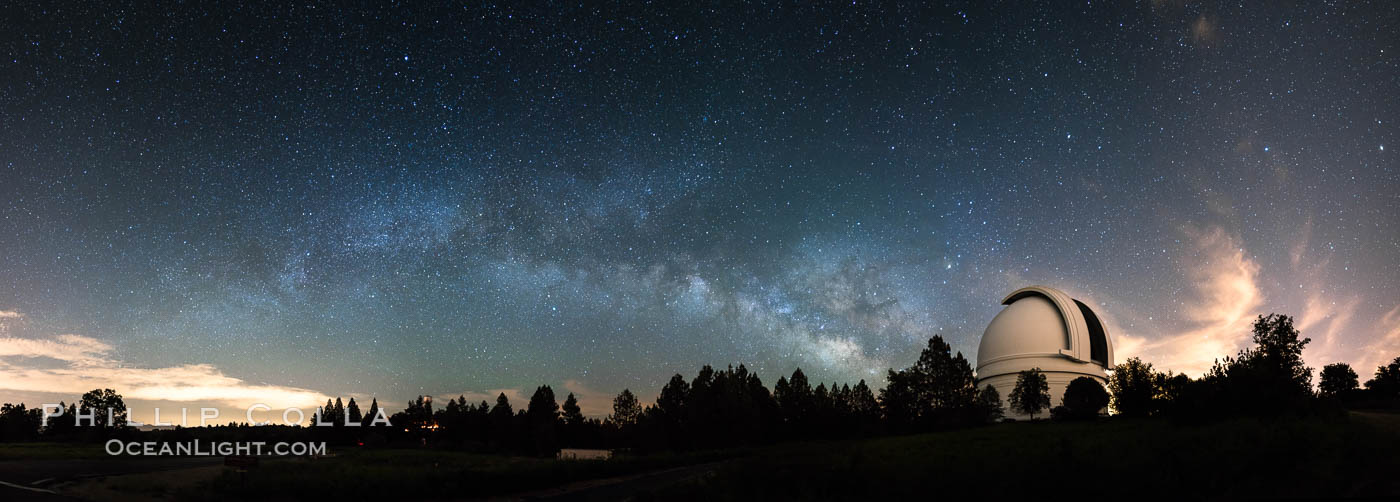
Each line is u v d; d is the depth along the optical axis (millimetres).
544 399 103312
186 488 29656
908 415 83250
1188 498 18312
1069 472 20500
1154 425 46219
